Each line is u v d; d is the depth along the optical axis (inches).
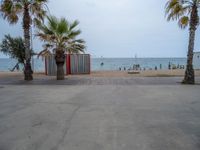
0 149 169.9
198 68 1275.8
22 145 177.3
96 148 170.1
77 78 766.5
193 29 606.2
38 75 925.2
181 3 613.6
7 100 370.0
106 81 665.6
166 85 565.3
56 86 553.0
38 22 722.8
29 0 693.3
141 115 266.2
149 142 181.0
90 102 348.5
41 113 278.5
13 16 705.0
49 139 189.3
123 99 373.1
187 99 372.5
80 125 227.0
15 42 1102.4
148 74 928.9
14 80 707.4
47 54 710.5
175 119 248.4
